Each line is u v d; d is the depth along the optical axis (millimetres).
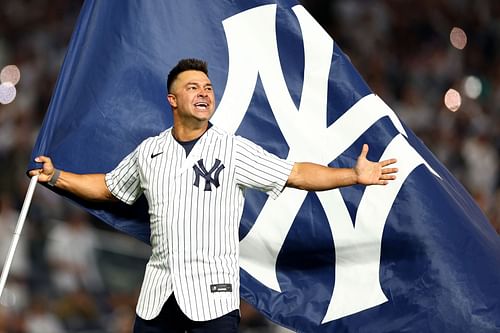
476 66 63125
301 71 23016
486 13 66000
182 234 19375
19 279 40000
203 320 19156
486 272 21953
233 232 19703
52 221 42250
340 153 22719
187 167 19641
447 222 22188
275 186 20000
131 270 41281
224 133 20078
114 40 22672
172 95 20062
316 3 65375
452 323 21828
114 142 22328
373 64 60844
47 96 58219
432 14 65000
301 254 22578
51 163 21281
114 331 39625
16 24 64500
